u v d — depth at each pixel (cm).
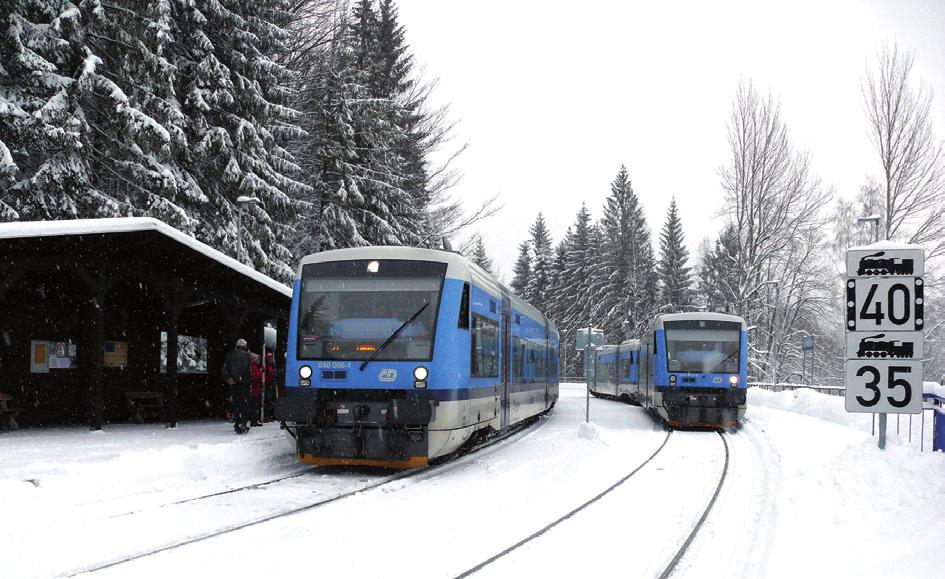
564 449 1470
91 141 2194
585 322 7294
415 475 1105
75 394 1561
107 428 1473
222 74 2475
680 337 2005
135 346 1703
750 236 4041
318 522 781
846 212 4681
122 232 1232
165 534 712
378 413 1078
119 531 719
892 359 1062
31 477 862
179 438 1301
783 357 4322
